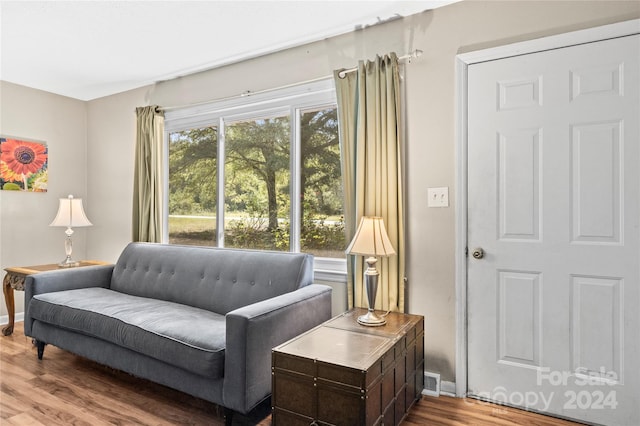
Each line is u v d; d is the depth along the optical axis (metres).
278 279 2.55
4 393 2.32
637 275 1.92
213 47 2.96
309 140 3.00
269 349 2.01
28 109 3.87
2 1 2.29
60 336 2.67
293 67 2.98
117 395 2.32
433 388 2.37
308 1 2.33
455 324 2.35
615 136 1.97
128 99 3.98
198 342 2.02
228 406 1.92
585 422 2.03
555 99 2.10
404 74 2.51
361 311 2.39
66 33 2.72
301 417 1.68
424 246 2.45
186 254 3.04
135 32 2.71
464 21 2.34
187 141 3.67
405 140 2.51
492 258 2.26
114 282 3.28
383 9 2.43
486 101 2.28
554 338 2.11
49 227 4.03
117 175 4.07
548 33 2.12
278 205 3.14
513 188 2.21
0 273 3.68
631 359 1.94
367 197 2.55
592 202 2.02
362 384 1.54
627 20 1.93
